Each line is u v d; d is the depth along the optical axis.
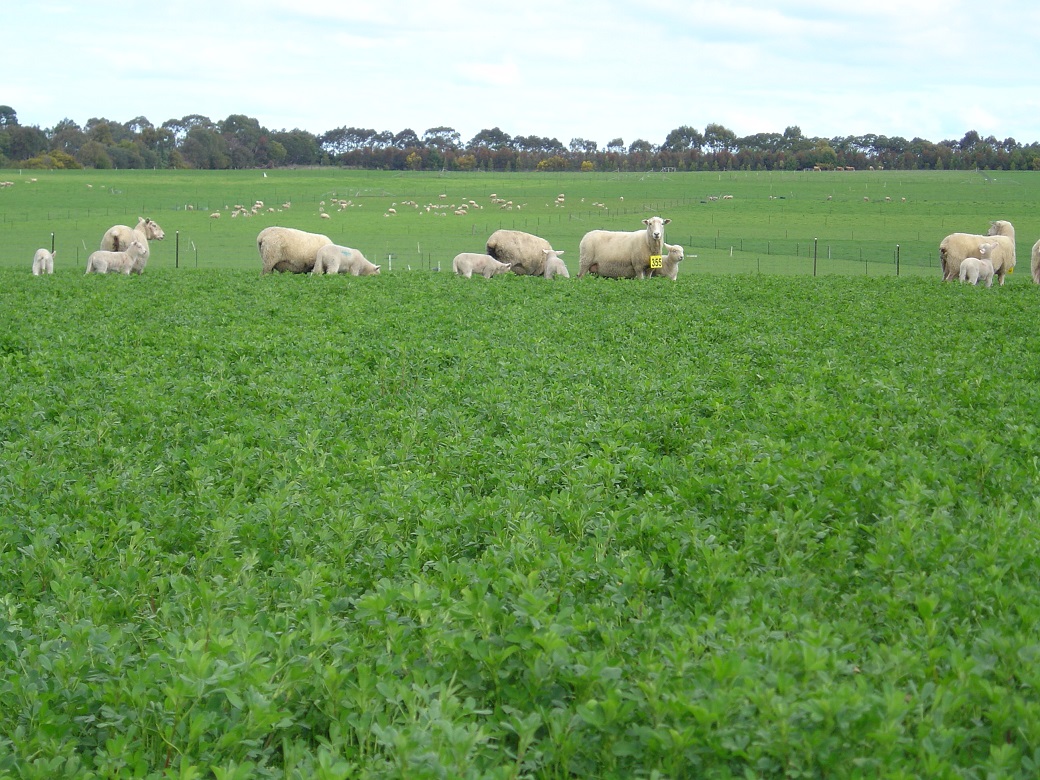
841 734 4.37
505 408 11.99
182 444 10.73
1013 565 6.36
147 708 4.87
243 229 80.31
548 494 8.98
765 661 5.04
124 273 33.88
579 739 4.58
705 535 7.27
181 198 113.00
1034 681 4.77
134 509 8.17
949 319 22.39
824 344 18.39
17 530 7.51
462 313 22.48
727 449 9.58
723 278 34.34
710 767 4.42
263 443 10.24
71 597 6.00
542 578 6.39
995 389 12.94
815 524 7.42
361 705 4.86
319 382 13.77
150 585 6.55
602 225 87.62
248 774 4.31
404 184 144.62
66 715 4.94
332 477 9.02
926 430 10.88
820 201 116.44
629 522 7.50
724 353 17.20
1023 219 94.69
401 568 6.89
